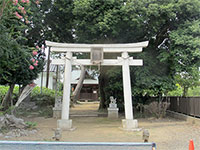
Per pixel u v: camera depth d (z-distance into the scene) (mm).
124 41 14188
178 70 11922
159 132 8898
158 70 13742
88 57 14156
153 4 11633
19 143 3283
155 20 12305
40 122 12242
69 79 10172
